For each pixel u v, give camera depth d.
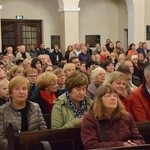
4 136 3.59
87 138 3.11
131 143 3.08
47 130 3.29
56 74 5.20
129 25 14.98
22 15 15.13
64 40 14.04
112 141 3.14
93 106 3.25
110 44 14.34
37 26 15.47
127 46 15.88
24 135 3.21
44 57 8.24
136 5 14.71
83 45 12.05
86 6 16.05
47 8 15.49
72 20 14.02
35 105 3.81
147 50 13.94
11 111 3.68
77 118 3.51
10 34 15.04
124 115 3.29
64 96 3.71
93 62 10.31
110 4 16.42
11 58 9.71
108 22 16.47
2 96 4.34
